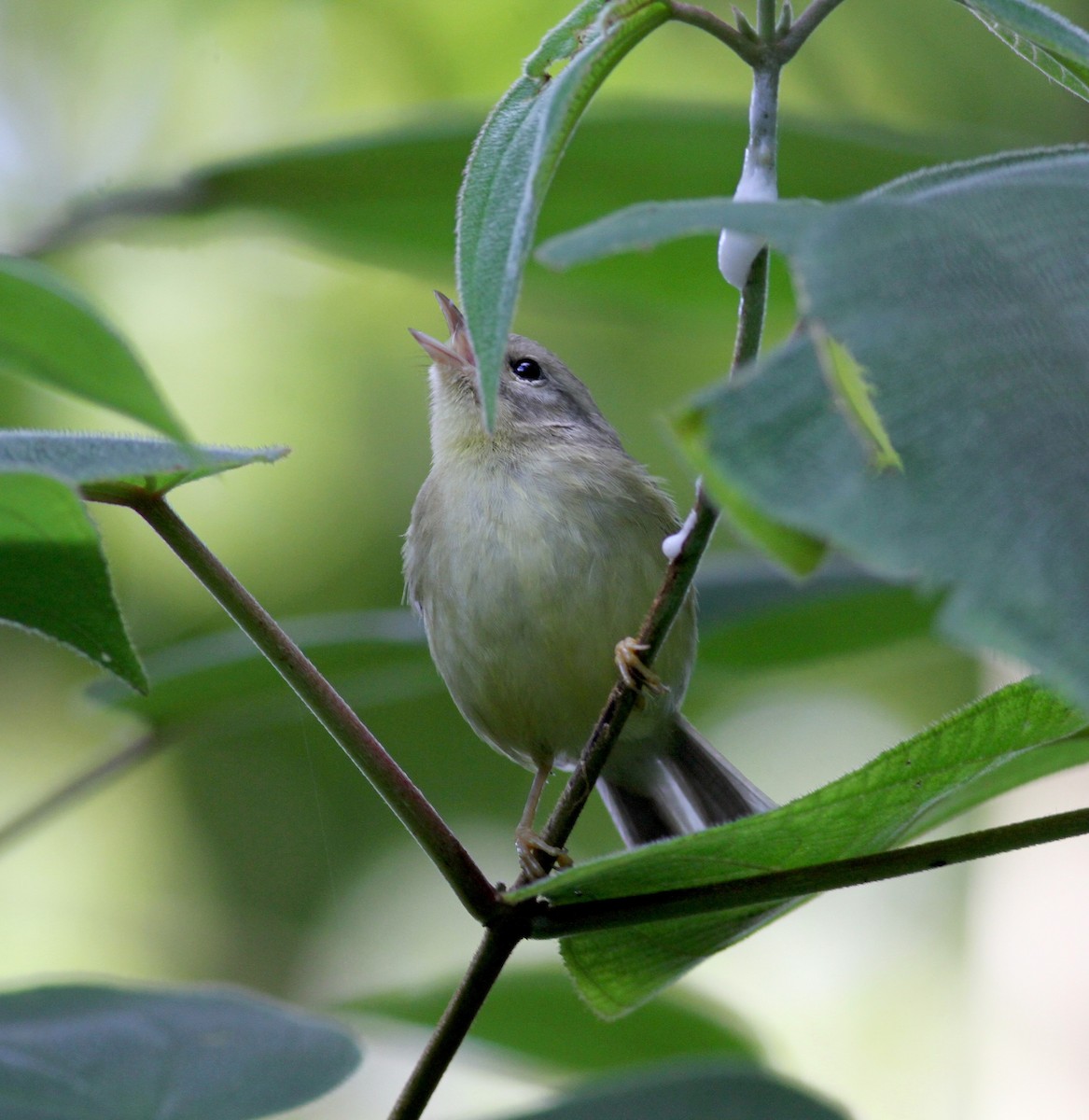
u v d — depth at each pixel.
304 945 16.38
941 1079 16.03
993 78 16.48
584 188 10.29
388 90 16.67
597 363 17.69
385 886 16.73
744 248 4.21
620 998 5.68
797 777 17.83
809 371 2.58
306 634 9.93
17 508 4.29
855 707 18.08
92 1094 6.05
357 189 9.86
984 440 2.49
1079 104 15.83
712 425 2.52
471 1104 14.12
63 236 10.16
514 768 16.89
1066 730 4.57
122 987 6.64
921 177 3.37
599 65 3.77
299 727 17.12
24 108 16.69
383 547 16.86
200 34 16.73
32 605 4.71
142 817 16.75
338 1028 6.49
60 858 16.50
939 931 16.73
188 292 17.30
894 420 2.51
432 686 11.64
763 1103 6.75
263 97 16.81
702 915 5.34
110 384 3.61
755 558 10.63
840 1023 16.38
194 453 3.76
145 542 16.50
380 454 17.33
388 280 17.44
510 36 16.25
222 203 10.05
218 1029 6.46
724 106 9.62
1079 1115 13.74
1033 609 2.25
